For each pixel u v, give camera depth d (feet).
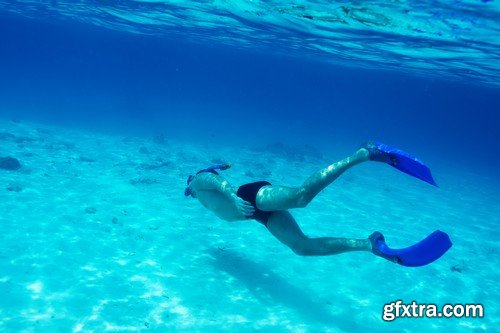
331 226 44.68
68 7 105.29
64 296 23.24
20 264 26.37
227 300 25.14
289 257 33.27
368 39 68.39
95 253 29.50
